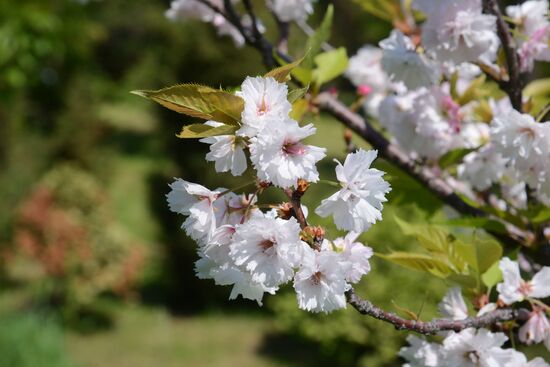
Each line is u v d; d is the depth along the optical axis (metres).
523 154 0.75
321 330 3.10
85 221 4.30
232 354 3.79
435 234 0.80
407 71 0.85
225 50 4.22
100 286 4.27
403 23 0.94
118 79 10.05
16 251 4.56
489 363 0.71
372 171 0.60
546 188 0.78
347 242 0.63
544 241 0.84
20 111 5.27
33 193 4.54
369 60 1.09
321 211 0.61
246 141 0.60
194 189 0.62
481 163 0.91
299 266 0.60
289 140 0.58
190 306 4.55
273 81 0.58
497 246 0.75
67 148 5.84
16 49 3.41
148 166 7.48
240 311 4.41
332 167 4.84
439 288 2.64
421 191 0.92
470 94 0.89
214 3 0.94
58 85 5.86
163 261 4.59
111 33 9.47
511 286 0.72
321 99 0.91
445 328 0.67
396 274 2.69
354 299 0.62
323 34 0.87
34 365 3.01
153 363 3.74
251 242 0.59
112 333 4.14
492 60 0.90
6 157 5.05
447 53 0.81
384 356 2.93
